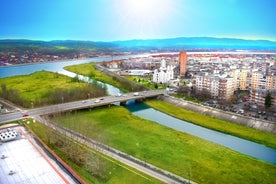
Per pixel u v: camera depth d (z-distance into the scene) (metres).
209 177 157.25
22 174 150.25
